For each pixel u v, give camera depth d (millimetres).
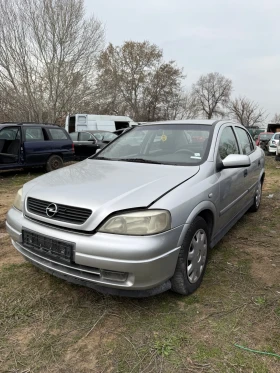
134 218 2166
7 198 6375
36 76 18922
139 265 2107
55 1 18281
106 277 2205
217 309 2486
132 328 2275
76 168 3176
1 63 17844
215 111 58094
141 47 41312
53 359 2004
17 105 18906
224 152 3451
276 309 2486
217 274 3049
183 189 2500
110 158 3578
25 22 17781
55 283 2861
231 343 2123
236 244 3820
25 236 2549
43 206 2471
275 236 4109
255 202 5078
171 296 2662
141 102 43062
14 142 9078
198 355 2021
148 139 3676
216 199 2941
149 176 2701
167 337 2178
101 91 22453
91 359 2000
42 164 9578
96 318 2389
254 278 2980
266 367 1928
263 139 21344
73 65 19703
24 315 2414
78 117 15664
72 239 2236
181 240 2373
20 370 1919
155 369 1917
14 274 3020
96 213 2209
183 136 3498
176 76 43281
